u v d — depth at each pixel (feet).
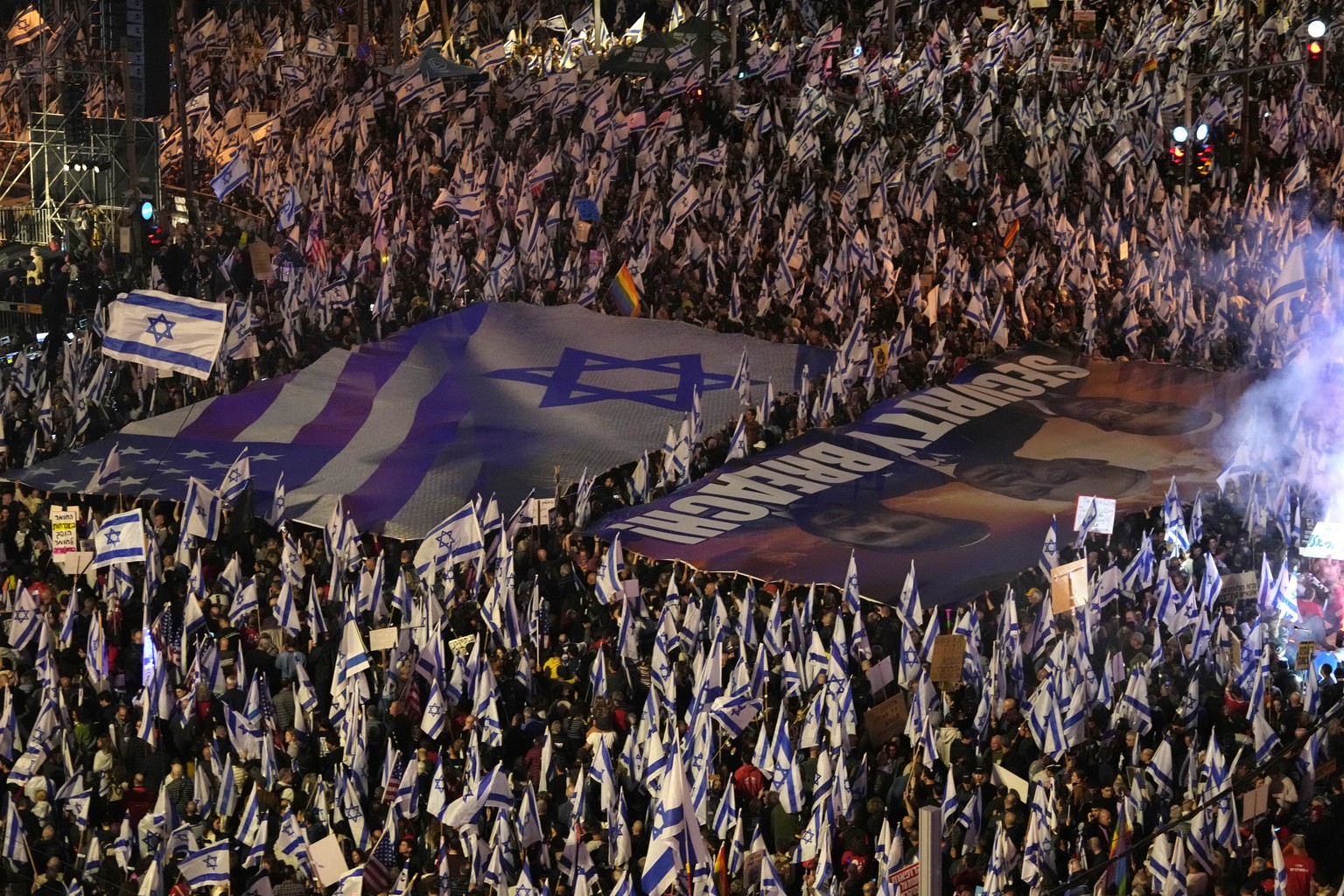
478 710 195.93
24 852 180.75
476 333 320.09
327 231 381.60
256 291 346.95
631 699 203.31
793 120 444.55
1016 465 269.85
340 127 424.05
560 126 444.96
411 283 344.28
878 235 357.00
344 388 302.66
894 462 270.87
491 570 242.58
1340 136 435.94
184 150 393.91
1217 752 171.73
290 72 462.19
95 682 213.05
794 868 172.65
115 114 422.00
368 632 225.97
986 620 226.38
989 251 354.54
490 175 399.85
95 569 238.27
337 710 202.39
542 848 176.14
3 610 233.14
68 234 358.23
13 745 202.80
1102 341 319.27
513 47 542.98
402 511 264.72
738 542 245.24
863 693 201.67
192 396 301.84
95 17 477.77
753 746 189.88
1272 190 415.23
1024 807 176.04
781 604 228.63
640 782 188.03
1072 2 517.96
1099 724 194.80
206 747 199.82
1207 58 469.57
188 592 229.45
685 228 364.17
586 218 364.17
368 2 560.20
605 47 532.32
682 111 443.32
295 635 222.48
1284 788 177.58
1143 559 226.99
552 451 284.41
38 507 263.90
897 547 242.37
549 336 320.70
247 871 176.04
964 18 525.75
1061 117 426.92
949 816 173.68
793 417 292.40
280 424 290.76
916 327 314.96
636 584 226.99
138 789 193.26
